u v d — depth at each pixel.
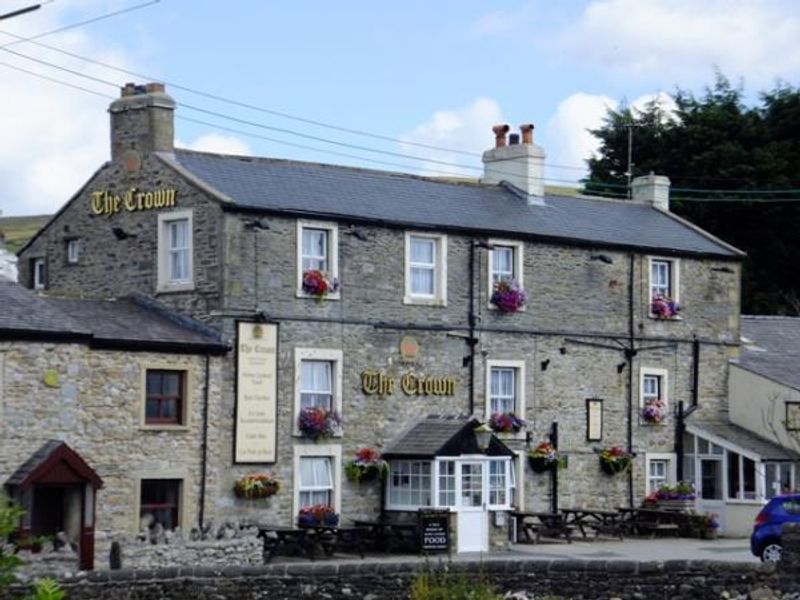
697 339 42.81
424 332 37.16
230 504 33.59
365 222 36.16
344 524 35.47
